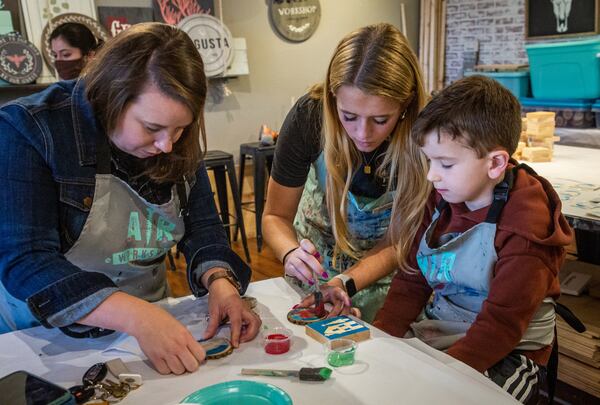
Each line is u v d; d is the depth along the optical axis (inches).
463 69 208.7
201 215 55.8
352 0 205.3
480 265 49.2
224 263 53.6
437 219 53.7
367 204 61.9
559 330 78.5
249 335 46.7
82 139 45.0
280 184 64.5
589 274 88.7
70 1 156.9
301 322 49.5
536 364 49.3
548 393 54.2
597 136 143.5
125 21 165.8
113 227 48.6
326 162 59.8
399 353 43.2
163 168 49.2
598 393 75.9
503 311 46.5
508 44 191.3
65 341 47.5
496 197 48.6
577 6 158.7
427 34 217.2
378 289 66.9
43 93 46.1
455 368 41.7
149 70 39.9
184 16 173.2
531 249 46.4
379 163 60.2
